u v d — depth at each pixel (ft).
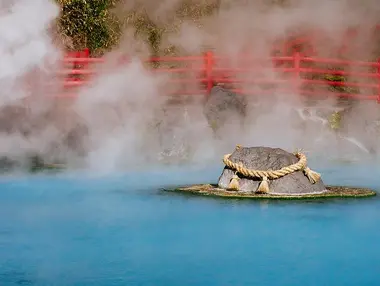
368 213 28.84
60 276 21.97
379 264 22.94
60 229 27.25
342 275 21.91
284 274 22.02
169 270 22.41
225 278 21.70
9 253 24.23
